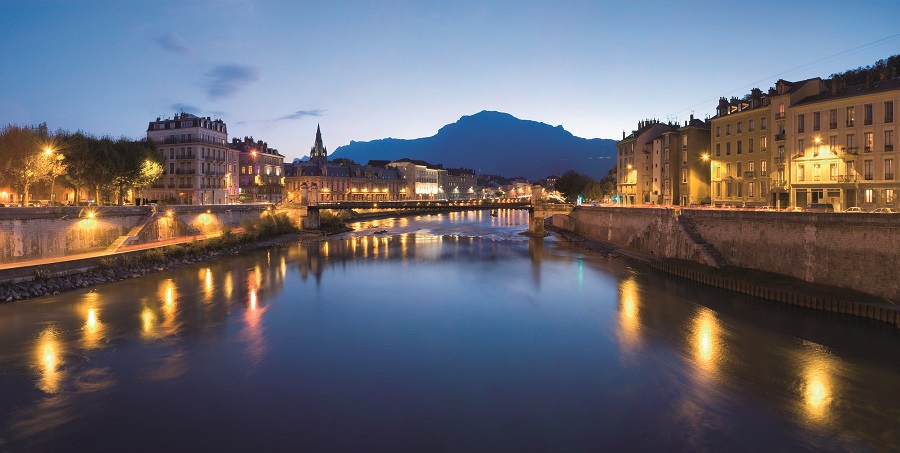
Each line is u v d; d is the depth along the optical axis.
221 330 31.56
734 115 71.00
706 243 50.09
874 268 33.56
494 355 27.33
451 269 55.38
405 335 30.84
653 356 27.02
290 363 26.08
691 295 40.78
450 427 19.62
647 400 21.84
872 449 18.08
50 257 46.22
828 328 31.05
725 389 22.91
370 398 22.06
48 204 66.75
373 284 46.75
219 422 19.94
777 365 25.56
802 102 60.03
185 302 38.69
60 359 26.31
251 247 74.31
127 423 19.81
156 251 54.66
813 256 37.69
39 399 21.78
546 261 61.22
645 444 18.44
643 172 96.19
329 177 152.38
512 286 45.69
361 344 29.11
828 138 56.25
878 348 27.52
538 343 29.31
